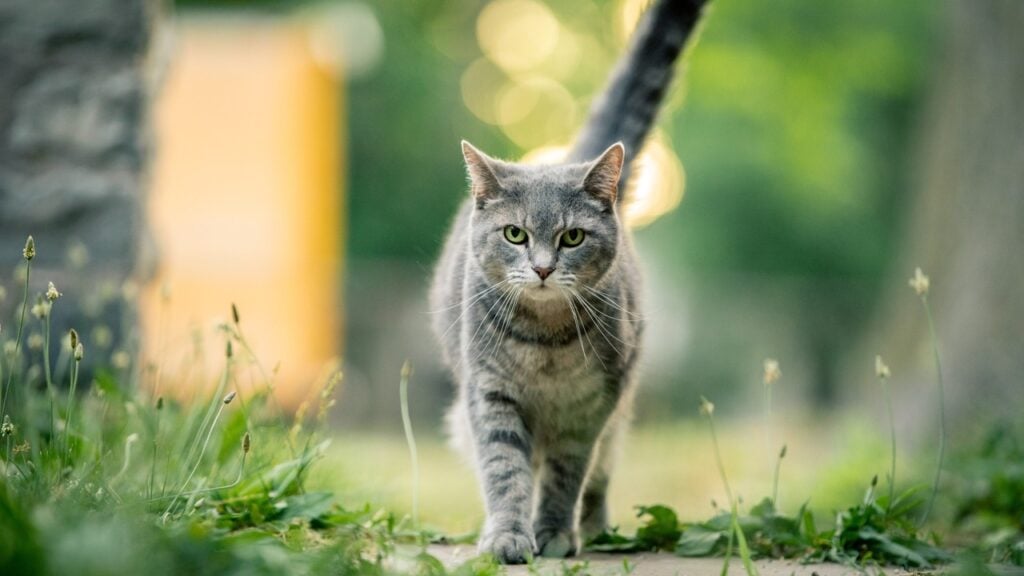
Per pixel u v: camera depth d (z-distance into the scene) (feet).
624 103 25.49
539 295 20.61
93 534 12.41
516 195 21.42
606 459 22.90
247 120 59.36
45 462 18.58
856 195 82.12
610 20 96.73
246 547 14.49
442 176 94.32
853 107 82.84
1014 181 46.78
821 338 77.05
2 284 27.91
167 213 58.80
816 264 85.61
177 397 26.30
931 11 77.51
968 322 46.37
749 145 79.30
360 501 23.50
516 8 98.27
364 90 92.53
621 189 24.64
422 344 70.49
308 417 49.80
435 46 96.17
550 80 99.40
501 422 20.89
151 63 30.55
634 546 20.85
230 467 21.11
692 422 70.33
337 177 69.72
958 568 16.76
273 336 58.39
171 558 12.95
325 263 64.85
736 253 84.53
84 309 27.25
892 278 64.49
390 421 70.18
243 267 58.23
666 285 76.13
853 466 34.53
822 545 19.45
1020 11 47.85
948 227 52.06
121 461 20.92
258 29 61.87
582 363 20.81
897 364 55.72
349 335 70.38
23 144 28.94
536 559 19.17
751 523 19.89
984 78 49.19
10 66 28.96
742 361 75.92
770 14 78.28
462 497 32.22
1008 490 24.54
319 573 14.06
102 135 29.19
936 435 41.78
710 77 77.92
